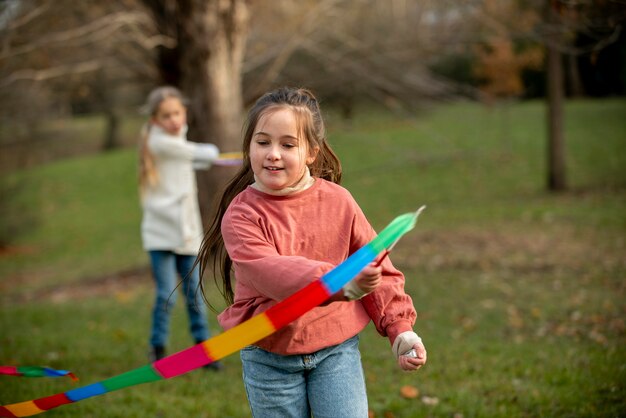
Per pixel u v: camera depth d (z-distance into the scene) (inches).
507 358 191.3
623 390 154.6
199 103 351.3
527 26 371.2
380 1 429.7
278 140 88.4
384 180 727.1
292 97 90.6
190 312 188.9
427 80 443.5
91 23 345.7
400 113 449.1
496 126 902.4
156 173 186.7
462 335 227.6
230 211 90.6
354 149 832.3
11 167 708.0
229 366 193.9
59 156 1061.1
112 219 757.3
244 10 356.5
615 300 262.4
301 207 90.7
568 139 810.2
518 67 587.2
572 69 508.7
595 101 1003.9
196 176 363.3
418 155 736.3
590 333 216.4
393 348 90.0
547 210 514.9
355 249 93.7
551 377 168.2
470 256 383.2
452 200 624.4
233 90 357.4
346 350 91.0
